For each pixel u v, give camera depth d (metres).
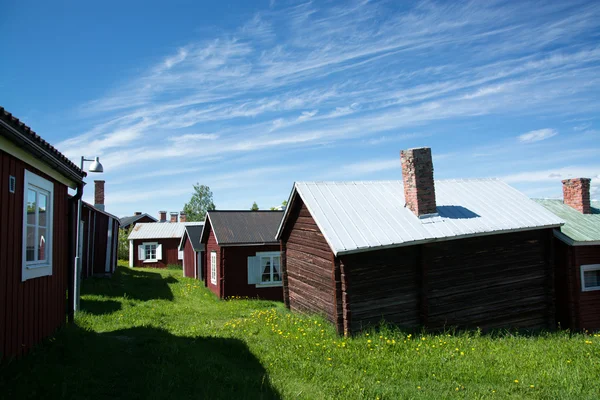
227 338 10.27
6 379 5.58
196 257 29.70
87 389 5.80
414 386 7.42
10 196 6.48
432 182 13.09
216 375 7.16
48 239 8.43
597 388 7.42
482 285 12.76
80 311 12.80
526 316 13.26
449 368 8.37
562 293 14.58
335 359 8.84
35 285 7.59
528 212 13.80
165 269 40.03
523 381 7.71
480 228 12.51
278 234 16.48
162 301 17.50
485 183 15.77
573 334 13.06
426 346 9.85
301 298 14.85
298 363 8.40
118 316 13.02
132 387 6.13
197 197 77.88
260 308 17.06
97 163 14.25
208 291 22.84
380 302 11.73
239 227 22.17
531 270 13.45
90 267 22.75
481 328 12.61
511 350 9.89
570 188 17.45
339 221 12.09
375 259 11.79
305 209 14.43
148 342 8.96
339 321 11.25
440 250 12.34
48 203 8.47
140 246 42.38
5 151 6.27
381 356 9.10
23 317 6.98
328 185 13.94
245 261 21.22
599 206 17.92
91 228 23.06
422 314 12.08
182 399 5.93
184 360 7.81
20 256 6.86
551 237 13.69
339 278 11.44
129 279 24.20
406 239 11.64
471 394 7.09
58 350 7.31
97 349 7.83
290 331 11.27
